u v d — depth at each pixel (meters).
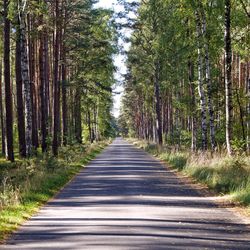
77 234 12.61
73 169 34.44
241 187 20.08
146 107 93.19
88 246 11.16
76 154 46.25
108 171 33.94
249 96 40.62
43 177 24.77
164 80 59.03
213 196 20.55
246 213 16.14
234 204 18.17
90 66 61.38
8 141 35.09
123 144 115.44
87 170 35.12
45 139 43.81
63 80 56.16
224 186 21.94
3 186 20.34
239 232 13.09
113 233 12.66
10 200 17.72
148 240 11.80
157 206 17.61
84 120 105.69
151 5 53.75
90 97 75.50
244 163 25.08
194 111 45.66
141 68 62.41
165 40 48.88
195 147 45.59
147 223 14.16
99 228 13.39
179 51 46.31
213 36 36.88
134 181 26.78
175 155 41.31
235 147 28.80
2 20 37.91
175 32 46.31
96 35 60.53
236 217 15.48
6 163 32.16
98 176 30.17
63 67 56.56
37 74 54.25
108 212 16.25
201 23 36.59
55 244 11.48
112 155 58.41
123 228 13.36
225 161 26.77
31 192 20.45
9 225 13.91
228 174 23.42
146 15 54.75
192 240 11.91
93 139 108.94
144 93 81.31
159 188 23.47
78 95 71.25
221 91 42.25
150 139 99.44
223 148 35.50
